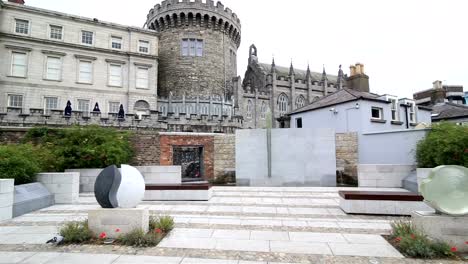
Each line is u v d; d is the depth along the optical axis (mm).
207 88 42469
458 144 11430
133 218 5629
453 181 5227
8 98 28359
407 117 23594
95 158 12492
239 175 14789
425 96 40031
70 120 22031
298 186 14430
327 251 4980
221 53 44469
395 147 16766
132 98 33344
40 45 29891
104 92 32281
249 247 5184
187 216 7668
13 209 7508
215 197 10906
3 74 28219
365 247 5184
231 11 46281
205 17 43156
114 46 33562
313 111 25266
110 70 32938
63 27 31047
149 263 4414
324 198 10625
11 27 28953
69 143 12922
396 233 5570
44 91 29750
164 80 42125
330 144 14656
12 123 20359
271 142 14812
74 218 7410
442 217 5156
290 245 5297
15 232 6121
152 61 34969
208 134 15766
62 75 30594
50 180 9648
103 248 5102
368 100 21094
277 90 55656
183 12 42250
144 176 12969
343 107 22188
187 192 10156
